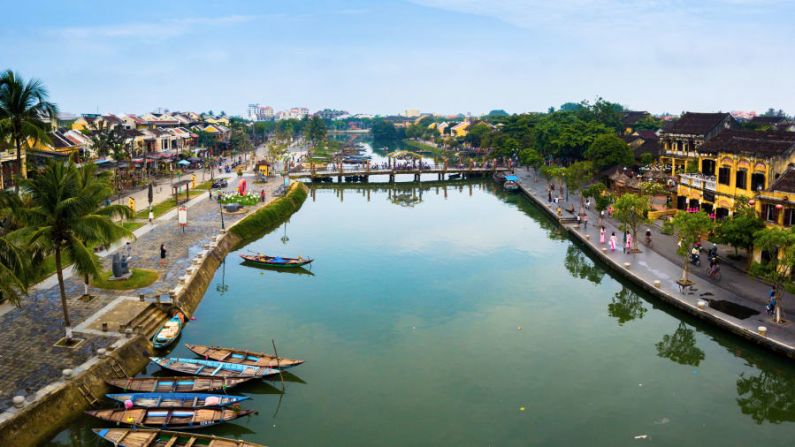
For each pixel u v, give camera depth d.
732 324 44.62
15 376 34.91
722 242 57.25
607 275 63.88
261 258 66.88
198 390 35.84
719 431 33.78
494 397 37.44
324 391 38.09
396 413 35.53
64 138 94.81
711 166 73.69
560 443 32.56
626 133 163.75
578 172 95.81
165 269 57.09
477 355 43.56
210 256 64.44
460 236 83.12
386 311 52.59
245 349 43.97
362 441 32.72
